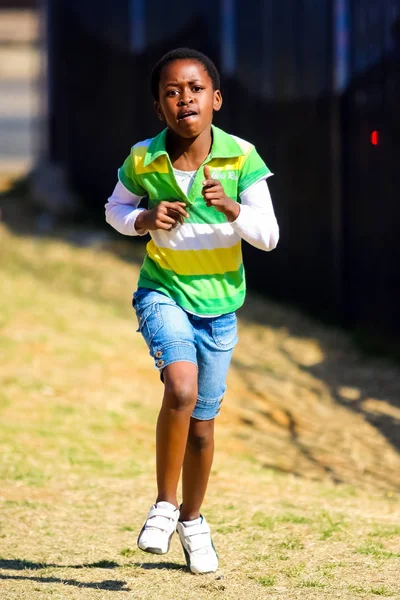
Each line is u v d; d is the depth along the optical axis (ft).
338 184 98.32
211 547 38.60
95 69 144.77
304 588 36.88
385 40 88.38
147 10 129.80
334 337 96.84
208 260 35.58
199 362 36.40
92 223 143.54
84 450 61.67
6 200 151.43
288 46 104.37
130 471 57.62
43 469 56.75
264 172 35.70
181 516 38.52
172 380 33.96
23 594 36.06
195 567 38.24
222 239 35.50
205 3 117.60
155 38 128.06
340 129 97.14
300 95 103.09
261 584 37.37
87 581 37.83
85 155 149.79
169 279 35.76
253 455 65.00
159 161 34.96
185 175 35.32
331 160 99.04
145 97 130.62
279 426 73.05
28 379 75.05
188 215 35.04
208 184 33.58
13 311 94.94
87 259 124.57
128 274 119.24
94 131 146.10
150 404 73.26
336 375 86.94
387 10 87.71
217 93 35.83
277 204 109.50
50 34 157.28
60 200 147.84
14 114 237.25
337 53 96.07
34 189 152.46
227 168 35.35
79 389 74.18
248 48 111.45
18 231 136.87
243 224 34.37
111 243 133.49
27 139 202.39
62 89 155.94
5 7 414.82
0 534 44.68
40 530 45.44
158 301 35.55
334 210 99.35
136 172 35.58
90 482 54.70
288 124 105.81
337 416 76.59
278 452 66.74
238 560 40.63
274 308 106.93
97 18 142.10
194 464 37.40
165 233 35.32
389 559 40.68
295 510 49.62
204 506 49.55
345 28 95.30
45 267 118.62
